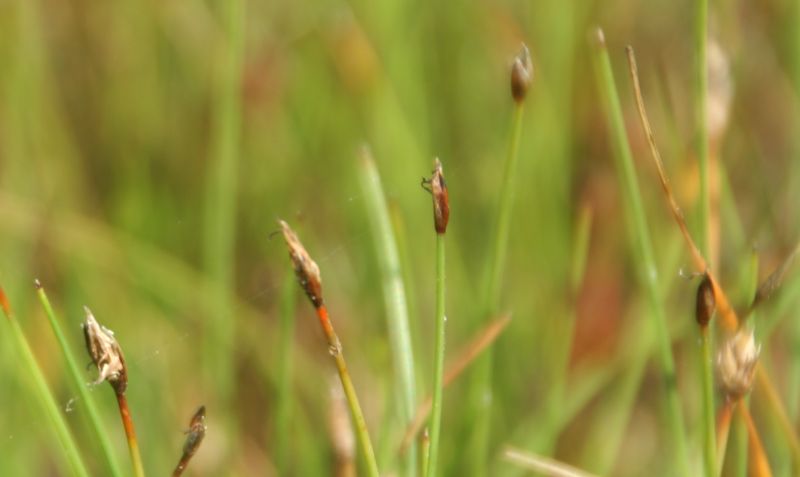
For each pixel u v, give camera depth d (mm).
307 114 418
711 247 293
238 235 396
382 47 414
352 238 377
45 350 328
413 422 272
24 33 401
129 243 358
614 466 338
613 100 276
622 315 343
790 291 287
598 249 356
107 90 435
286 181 408
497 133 401
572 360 339
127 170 409
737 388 255
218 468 315
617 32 423
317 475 311
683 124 383
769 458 305
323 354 349
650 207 362
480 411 295
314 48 427
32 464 324
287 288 291
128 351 339
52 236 355
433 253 365
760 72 412
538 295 353
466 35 436
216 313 323
